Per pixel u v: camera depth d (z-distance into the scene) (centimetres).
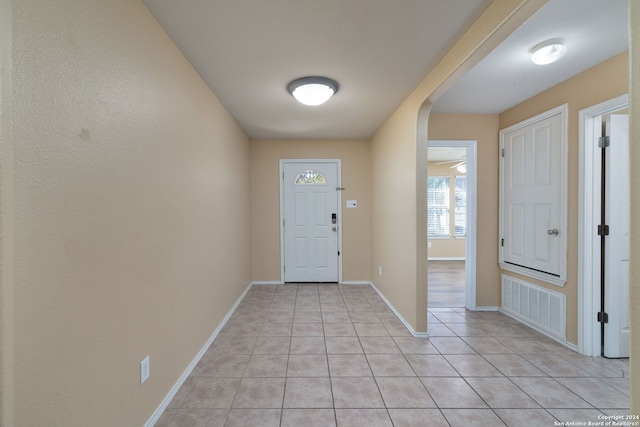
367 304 358
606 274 230
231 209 320
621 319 229
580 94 236
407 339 262
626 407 172
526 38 187
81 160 106
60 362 98
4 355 79
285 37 178
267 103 286
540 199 276
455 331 281
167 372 173
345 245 454
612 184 228
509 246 318
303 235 454
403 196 296
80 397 106
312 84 231
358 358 229
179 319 189
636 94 72
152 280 155
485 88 266
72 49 102
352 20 163
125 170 132
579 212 238
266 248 450
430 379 201
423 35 179
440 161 654
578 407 173
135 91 139
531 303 290
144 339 148
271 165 448
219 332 274
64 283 99
